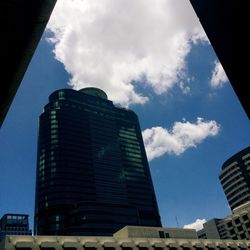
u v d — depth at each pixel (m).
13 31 4.61
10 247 46.78
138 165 167.12
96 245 54.12
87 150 149.50
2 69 4.84
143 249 58.56
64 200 127.19
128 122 183.50
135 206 147.75
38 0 4.48
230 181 156.88
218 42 3.55
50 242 49.91
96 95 184.38
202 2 3.87
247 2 3.05
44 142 145.12
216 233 108.75
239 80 3.22
